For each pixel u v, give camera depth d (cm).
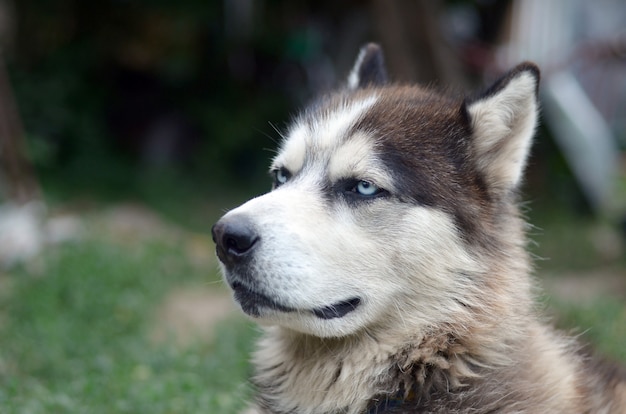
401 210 363
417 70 1011
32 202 940
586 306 732
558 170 1254
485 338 362
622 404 388
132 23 1409
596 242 1107
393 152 370
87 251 866
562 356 390
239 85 1491
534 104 385
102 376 537
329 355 374
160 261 902
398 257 362
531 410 352
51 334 629
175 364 567
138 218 1175
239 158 1469
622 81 1534
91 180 1337
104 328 673
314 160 387
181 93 1477
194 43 1423
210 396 491
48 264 811
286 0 1452
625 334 649
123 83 1466
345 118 396
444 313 363
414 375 363
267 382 400
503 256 379
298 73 1506
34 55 1404
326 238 355
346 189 370
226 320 700
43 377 556
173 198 1291
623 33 1087
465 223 370
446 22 1184
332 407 373
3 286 763
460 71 1046
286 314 354
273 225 348
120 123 1475
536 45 1189
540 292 455
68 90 1381
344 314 358
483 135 382
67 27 1430
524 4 1212
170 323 736
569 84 1152
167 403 484
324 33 1468
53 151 1288
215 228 349
